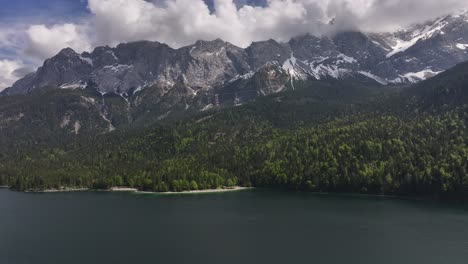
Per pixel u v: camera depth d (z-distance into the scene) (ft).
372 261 499.51
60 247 567.59
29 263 503.61
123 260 509.76
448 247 554.05
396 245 565.53
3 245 579.89
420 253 528.22
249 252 536.83
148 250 549.95
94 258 517.96
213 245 571.69
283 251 540.11
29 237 623.77
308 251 540.52
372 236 613.52
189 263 495.00
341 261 498.28
